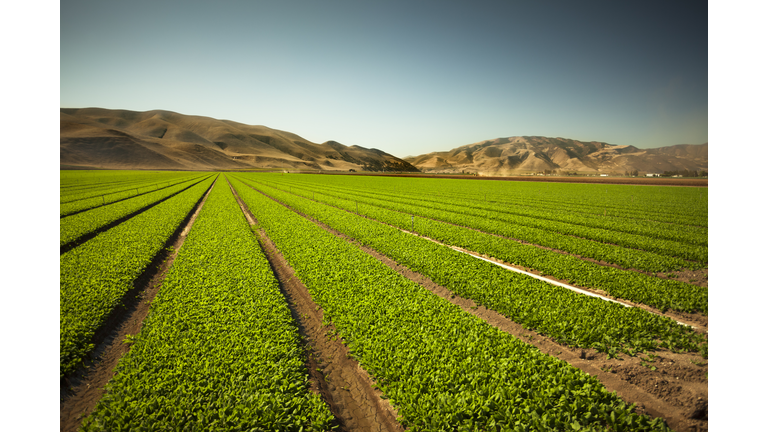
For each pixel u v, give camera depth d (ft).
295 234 64.69
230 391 20.75
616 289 37.58
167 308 32.45
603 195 150.41
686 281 42.78
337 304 33.45
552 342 28.14
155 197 132.67
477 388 21.03
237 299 34.04
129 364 23.77
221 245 55.06
